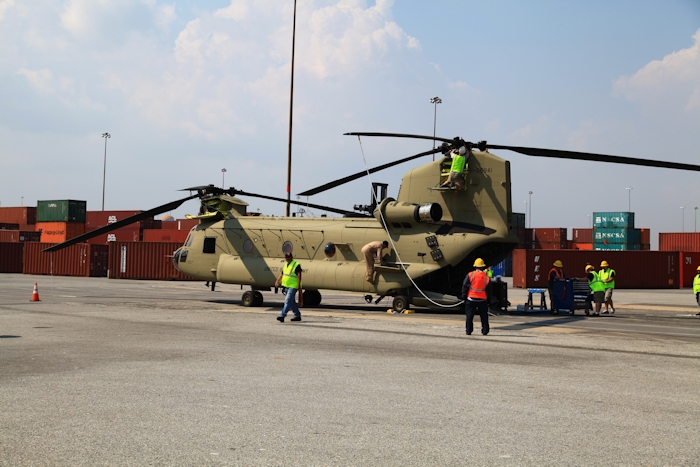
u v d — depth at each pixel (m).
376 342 13.80
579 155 17.28
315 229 23.11
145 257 48.81
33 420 6.98
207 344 13.16
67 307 22.38
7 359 11.06
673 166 16.70
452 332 15.82
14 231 61.16
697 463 5.75
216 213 25.33
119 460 5.66
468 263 21.19
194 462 5.64
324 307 24.59
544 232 71.69
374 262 21.55
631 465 5.68
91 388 8.66
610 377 9.91
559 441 6.41
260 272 23.52
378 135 18.14
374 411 7.57
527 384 9.28
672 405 8.02
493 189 20.77
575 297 22.80
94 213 64.19
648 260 50.25
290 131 34.19
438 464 5.66
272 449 6.04
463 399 8.27
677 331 17.25
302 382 9.23
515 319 20.14
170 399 8.05
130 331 15.34
